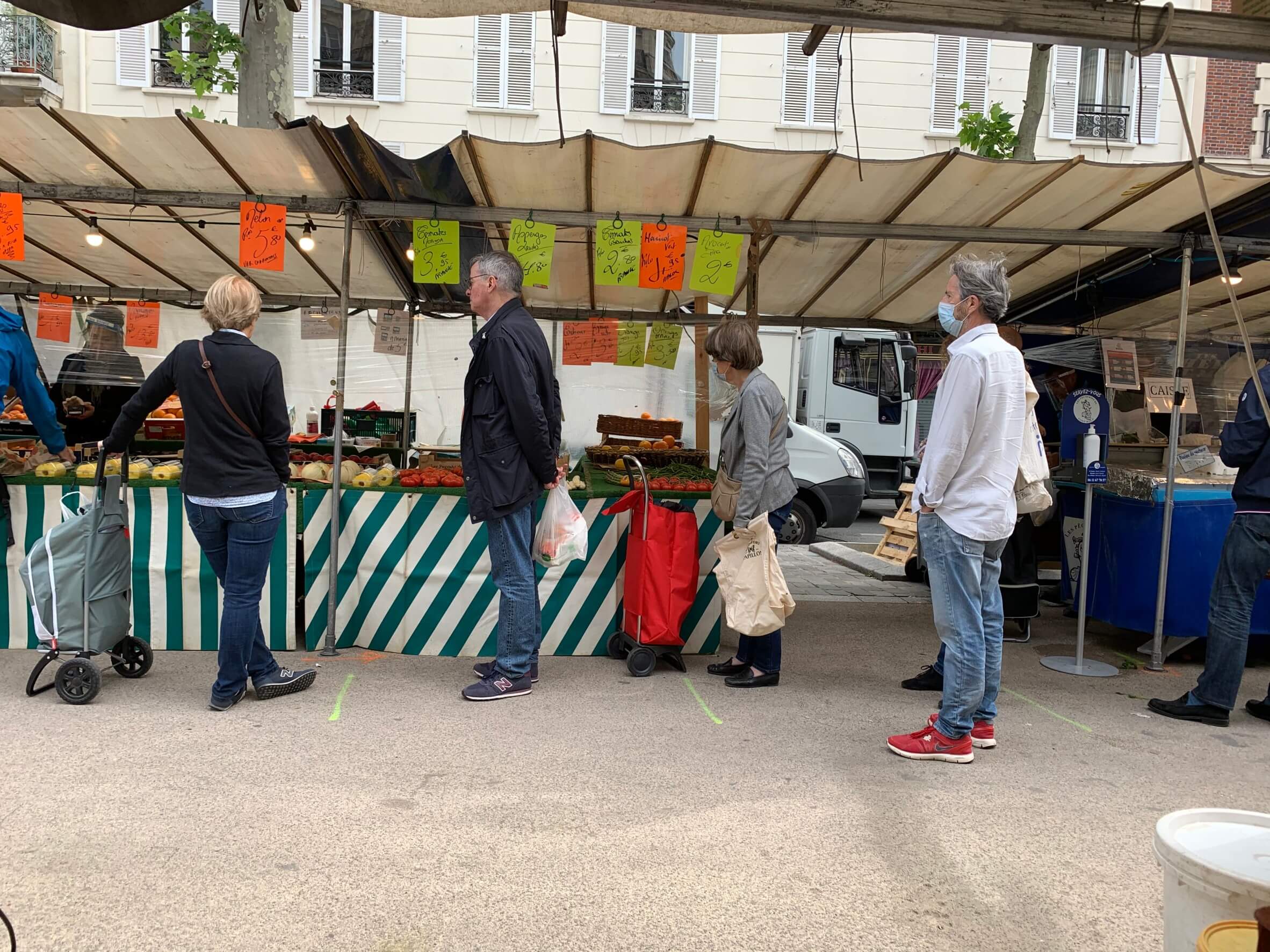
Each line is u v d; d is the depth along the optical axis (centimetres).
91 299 713
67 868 246
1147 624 503
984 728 361
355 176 448
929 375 763
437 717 375
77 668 372
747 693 423
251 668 388
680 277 491
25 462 470
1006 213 479
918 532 354
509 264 397
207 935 218
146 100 1312
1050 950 223
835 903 241
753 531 405
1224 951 146
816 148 1375
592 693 413
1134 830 290
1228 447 393
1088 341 622
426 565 463
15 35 1223
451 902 236
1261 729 400
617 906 237
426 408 842
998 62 1366
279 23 762
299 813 283
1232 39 251
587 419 888
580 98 1357
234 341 365
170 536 452
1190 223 486
